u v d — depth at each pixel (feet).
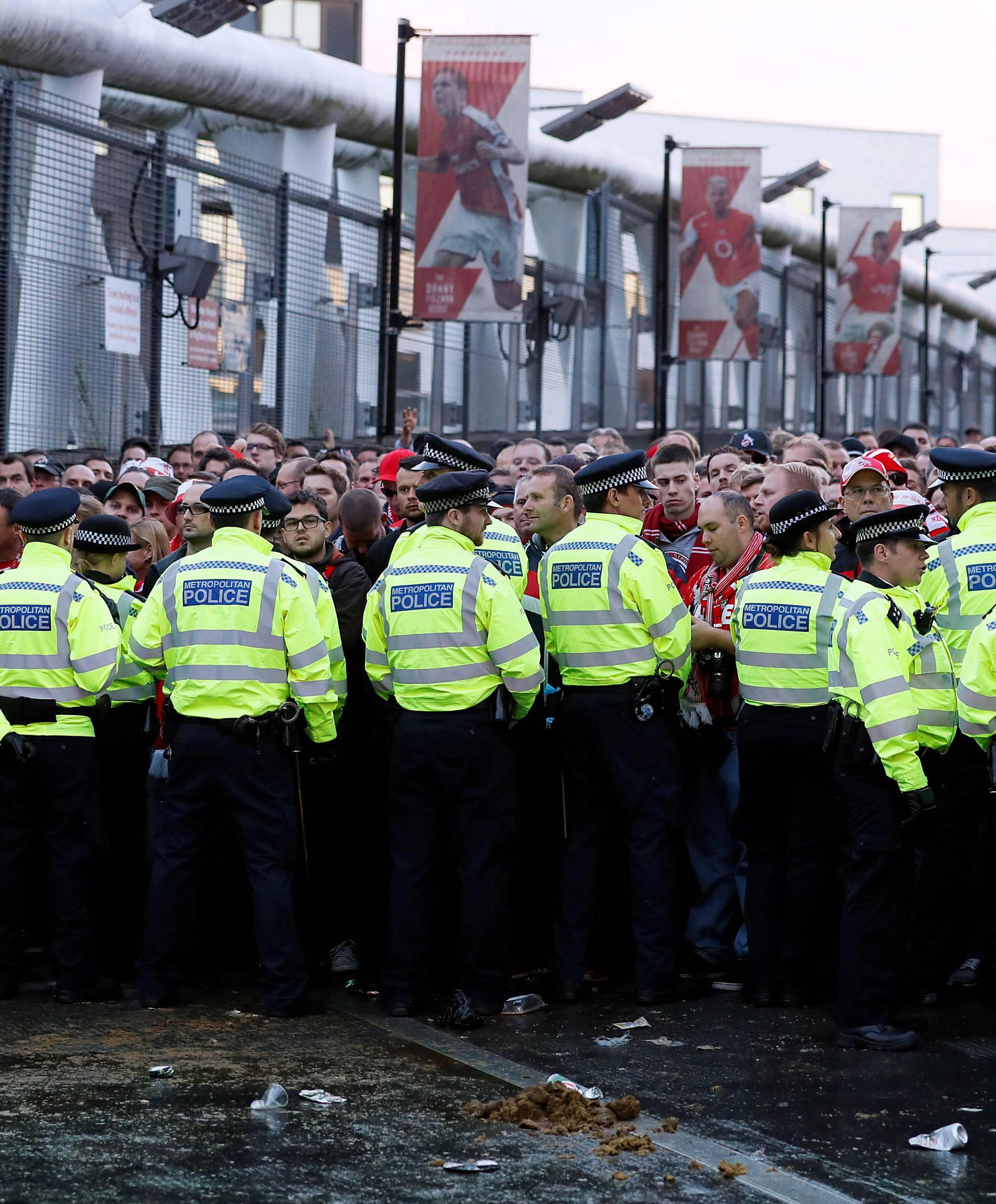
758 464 37.06
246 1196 17.60
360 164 92.58
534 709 28.96
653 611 26.96
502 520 32.55
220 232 65.92
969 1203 17.66
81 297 59.11
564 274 90.74
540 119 164.96
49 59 66.44
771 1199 17.71
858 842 24.36
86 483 43.88
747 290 81.71
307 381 70.79
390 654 26.76
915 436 65.51
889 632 24.09
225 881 29.99
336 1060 23.18
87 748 27.32
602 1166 18.69
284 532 28.84
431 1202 17.47
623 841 28.66
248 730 25.93
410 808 26.50
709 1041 24.52
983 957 28.48
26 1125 19.95
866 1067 23.02
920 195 227.20
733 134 206.90
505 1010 26.40
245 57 76.74
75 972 26.84
